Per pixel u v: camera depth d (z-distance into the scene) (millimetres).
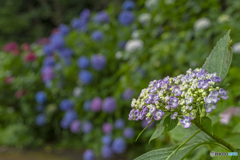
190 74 938
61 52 4406
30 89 4801
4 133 5133
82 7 13406
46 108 4727
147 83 3463
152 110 887
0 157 4531
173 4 3709
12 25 12219
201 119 914
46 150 4676
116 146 3682
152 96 901
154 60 3441
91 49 4500
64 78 4461
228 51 967
